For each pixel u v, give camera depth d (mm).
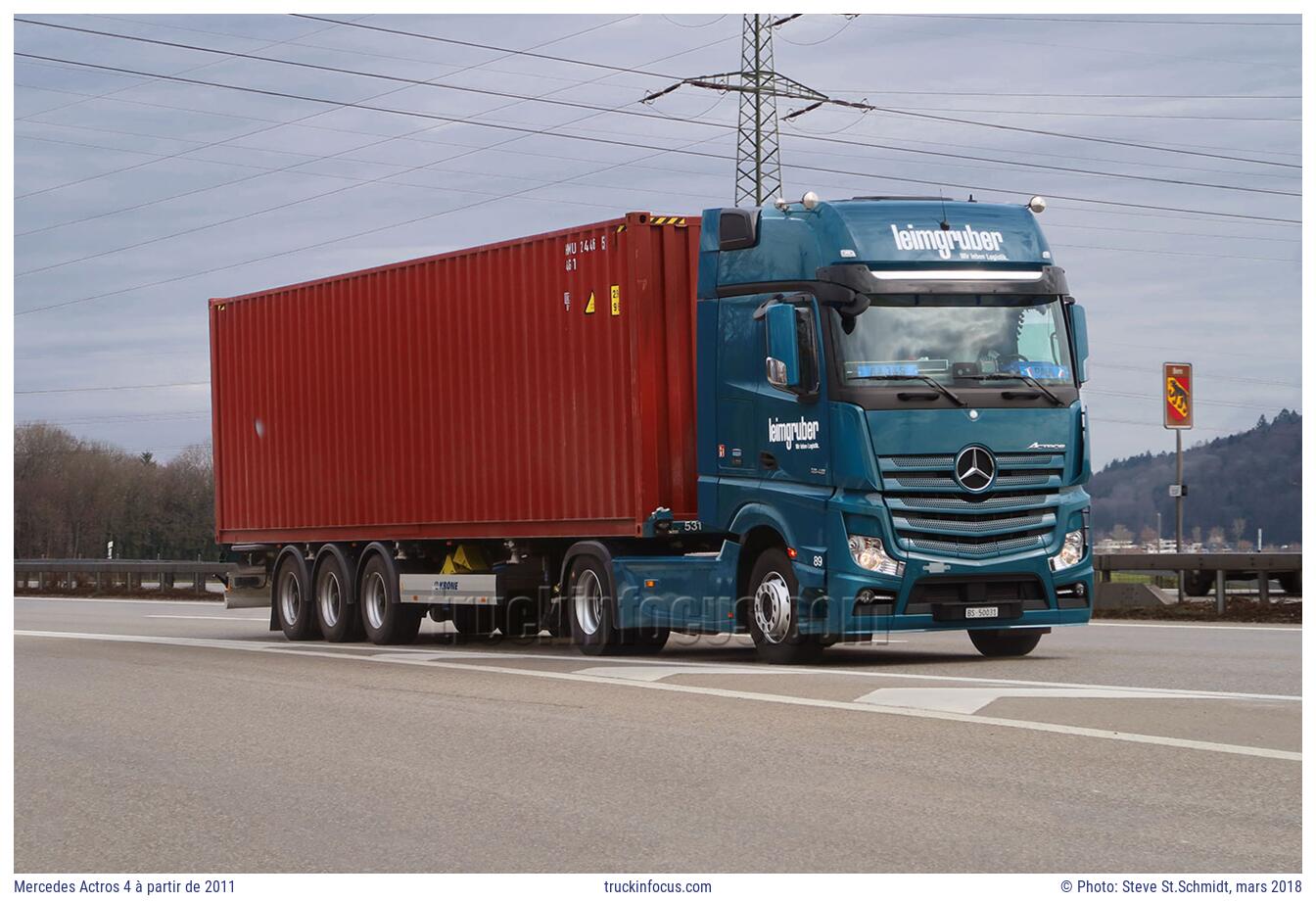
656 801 7914
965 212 14406
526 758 9258
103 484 78812
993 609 13992
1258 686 11695
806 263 14172
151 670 15273
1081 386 14516
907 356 13852
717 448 15109
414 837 7348
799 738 9547
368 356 19719
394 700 12195
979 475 13867
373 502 19641
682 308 16031
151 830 7688
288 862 6992
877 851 6789
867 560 13633
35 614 28984
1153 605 21750
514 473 17406
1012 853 6688
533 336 17125
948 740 9266
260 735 10547
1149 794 7645
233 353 22406
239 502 22328
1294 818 7137
